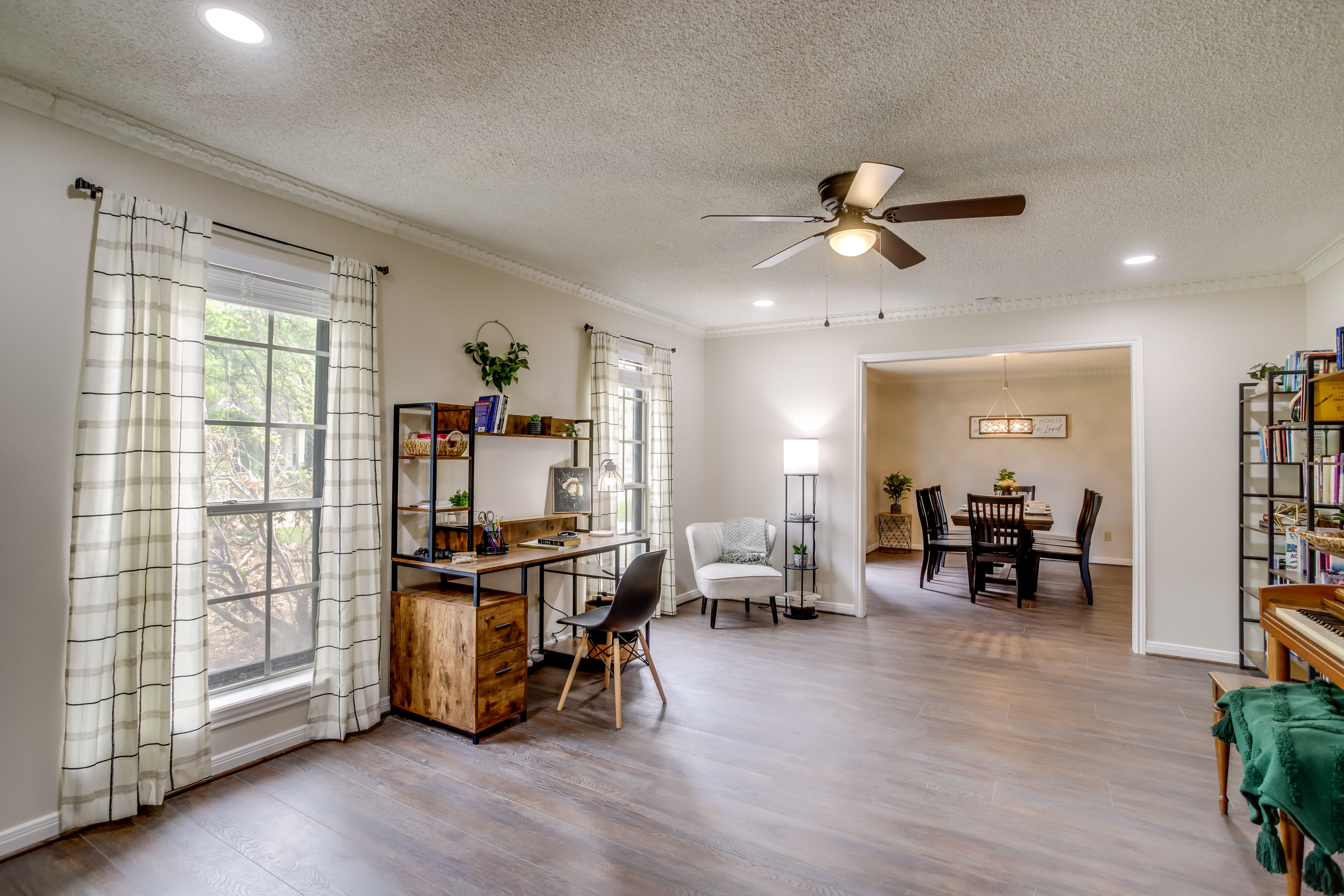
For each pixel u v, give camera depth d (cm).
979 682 383
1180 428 440
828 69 200
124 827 229
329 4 172
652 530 541
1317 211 312
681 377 592
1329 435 340
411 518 345
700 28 180
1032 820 236
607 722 325
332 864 209
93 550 226
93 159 231
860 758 285
